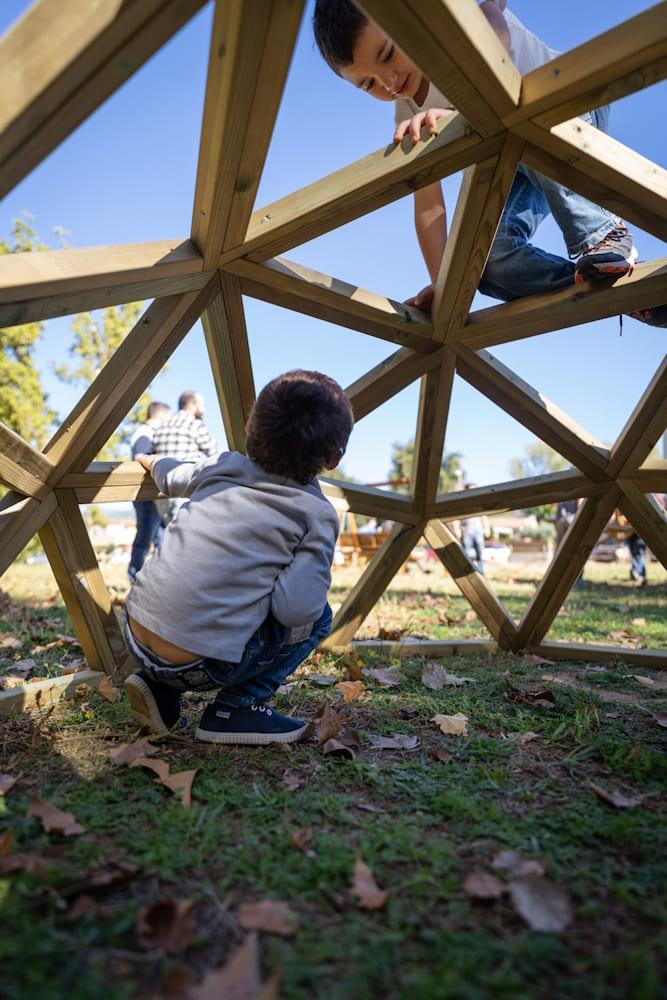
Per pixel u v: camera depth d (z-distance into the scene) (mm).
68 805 1527
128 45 1187
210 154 1677
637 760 1879
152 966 980
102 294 1892
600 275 2381
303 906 1146
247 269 2229
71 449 2428
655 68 1612
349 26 2256
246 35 1326
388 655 3551
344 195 1955
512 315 2654
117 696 2516
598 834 1436
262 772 1800
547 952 1022
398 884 1220
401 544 3506
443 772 1812
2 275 1524
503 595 7301
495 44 1627
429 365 2898
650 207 2084
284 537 1931
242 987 907
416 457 3277
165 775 1656
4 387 15484
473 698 2654
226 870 1263
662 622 5109
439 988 925
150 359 2357
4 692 2383
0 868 1201
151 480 2770
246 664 1934
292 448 1935
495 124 1846
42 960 966
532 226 2637
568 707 2504
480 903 1168
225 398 2693
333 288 2410
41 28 1148
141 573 1938
